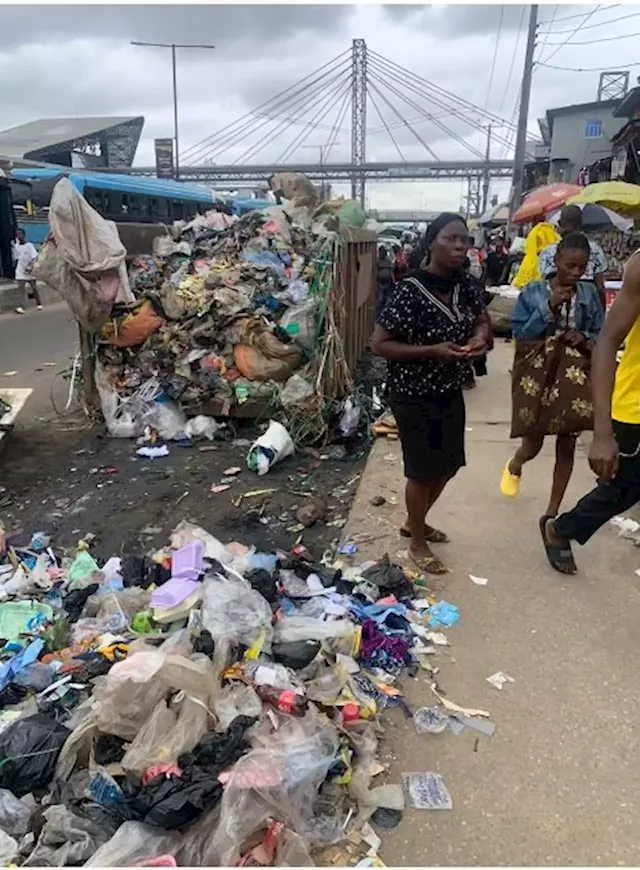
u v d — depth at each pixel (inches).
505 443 238.8
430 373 139.3
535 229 307.7
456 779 98.7
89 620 126.6
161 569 140.7
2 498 211.3
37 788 91.4
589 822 91.7
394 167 3393.2
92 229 240.7
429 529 164.9
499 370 361.7
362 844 88.2
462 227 134.3
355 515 182.2
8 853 83.1
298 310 260.2
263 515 197.5
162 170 1919.3
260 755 88.7
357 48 3543.3
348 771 95.6
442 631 131.6
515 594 143.4
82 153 2549.2
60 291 245.0
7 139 2628.0
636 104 781.9
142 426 262.2
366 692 111.3
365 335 390.3
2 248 760.3
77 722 96.3
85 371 276.8
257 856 82.0
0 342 480.1
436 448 144.2
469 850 87.9
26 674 110.0
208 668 101.0
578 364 147.5
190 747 89.3
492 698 114.2
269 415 260.4
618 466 120.0
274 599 131.3
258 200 1086.4
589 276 160.4
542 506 185.3
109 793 85.3
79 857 81.9
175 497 210.8
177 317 271.1
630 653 124.7
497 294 450.6
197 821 83.8
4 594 142.6
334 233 278.8
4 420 280.4
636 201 503.8
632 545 162.7
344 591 139.0
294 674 108.7
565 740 105.3
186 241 322.3
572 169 1365.7
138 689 93.2
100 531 189.2
